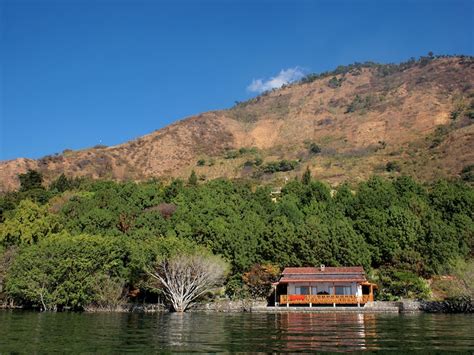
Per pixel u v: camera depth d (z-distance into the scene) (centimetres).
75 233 7281
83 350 2391
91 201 8719
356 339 2795
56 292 5631
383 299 6381
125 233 7394
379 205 8138
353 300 6078
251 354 2255
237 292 6631
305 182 11119
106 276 5909
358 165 15675
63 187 12194
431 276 6794
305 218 8188
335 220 7694
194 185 11075
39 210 7500
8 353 2295
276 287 6494
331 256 6900
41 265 5653
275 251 7012
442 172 13000
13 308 6144
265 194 9581
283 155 18812
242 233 7081
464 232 7356
